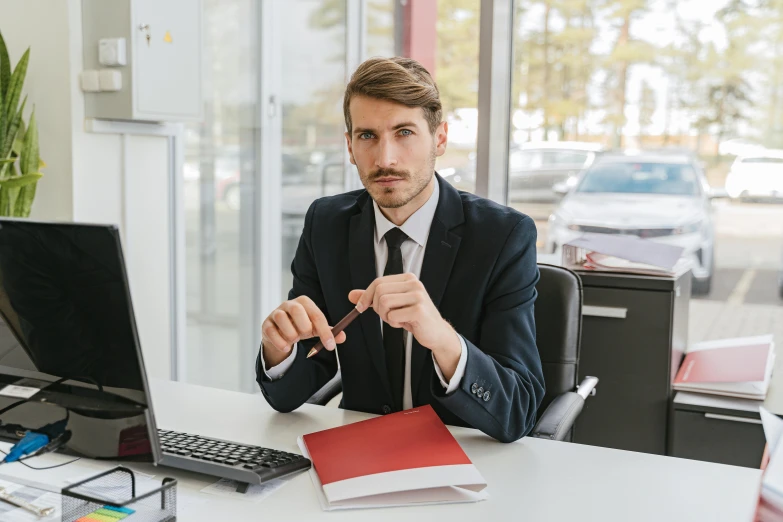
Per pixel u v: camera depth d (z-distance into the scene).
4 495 1.05
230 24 3.26
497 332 1.42
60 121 2.53
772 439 1.04
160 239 2.88
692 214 2.67
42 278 0.96
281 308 1.26
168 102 2.64
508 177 2.98
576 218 2.86
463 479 1.06
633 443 2.20
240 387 3.49
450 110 3.08
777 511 0.88
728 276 2.65
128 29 2.47
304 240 1.67
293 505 1.04
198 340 3.26
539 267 1.77
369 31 3.54
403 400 1.49
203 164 3.22
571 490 1.10
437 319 1.21
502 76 2.91
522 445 1.29
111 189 2.68
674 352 2.16
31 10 2.54
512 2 2.87
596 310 2.19
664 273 2.14
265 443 1.29
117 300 0.93
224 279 3.36
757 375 2.07
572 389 1.73
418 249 1.52
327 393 1.69
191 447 1.18
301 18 3.51
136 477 1.12
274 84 3.44
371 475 1.09
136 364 0.95
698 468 1.19
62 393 1.01
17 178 2.25
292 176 3.57
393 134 1.37
